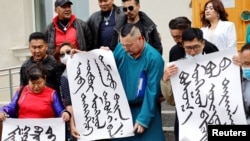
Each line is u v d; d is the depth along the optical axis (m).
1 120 4.82
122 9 6.03
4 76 9.11
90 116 4.68
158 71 4.59
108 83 4.69
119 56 4.74
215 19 5.86
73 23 6.15
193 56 4.41
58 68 5.26
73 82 4.71
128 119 4.63
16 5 9.12
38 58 5.25
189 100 4.41
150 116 4.55
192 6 7.82
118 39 5.78
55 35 6.14
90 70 4.71
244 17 7.64
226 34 5.76
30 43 5.26
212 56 4.39
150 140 4.64
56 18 6.20
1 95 9.10
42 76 4.86
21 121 4.82
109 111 4.67
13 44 9.16
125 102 4.65
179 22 4.86
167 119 6.60
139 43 4.52
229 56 4.35
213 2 5.86
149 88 4.57
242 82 4.40
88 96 4.70
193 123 4.39
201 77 4.40
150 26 5.68
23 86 5.07
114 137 4.60
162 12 8.30
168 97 4.52
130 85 4.67
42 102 4.88
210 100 4.36
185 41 4.39
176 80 4.44
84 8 9.09
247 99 4.36
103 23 6.12
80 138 4.65
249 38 7.34
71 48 5.29
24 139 4.79
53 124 4.79
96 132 4.64
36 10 9.36
